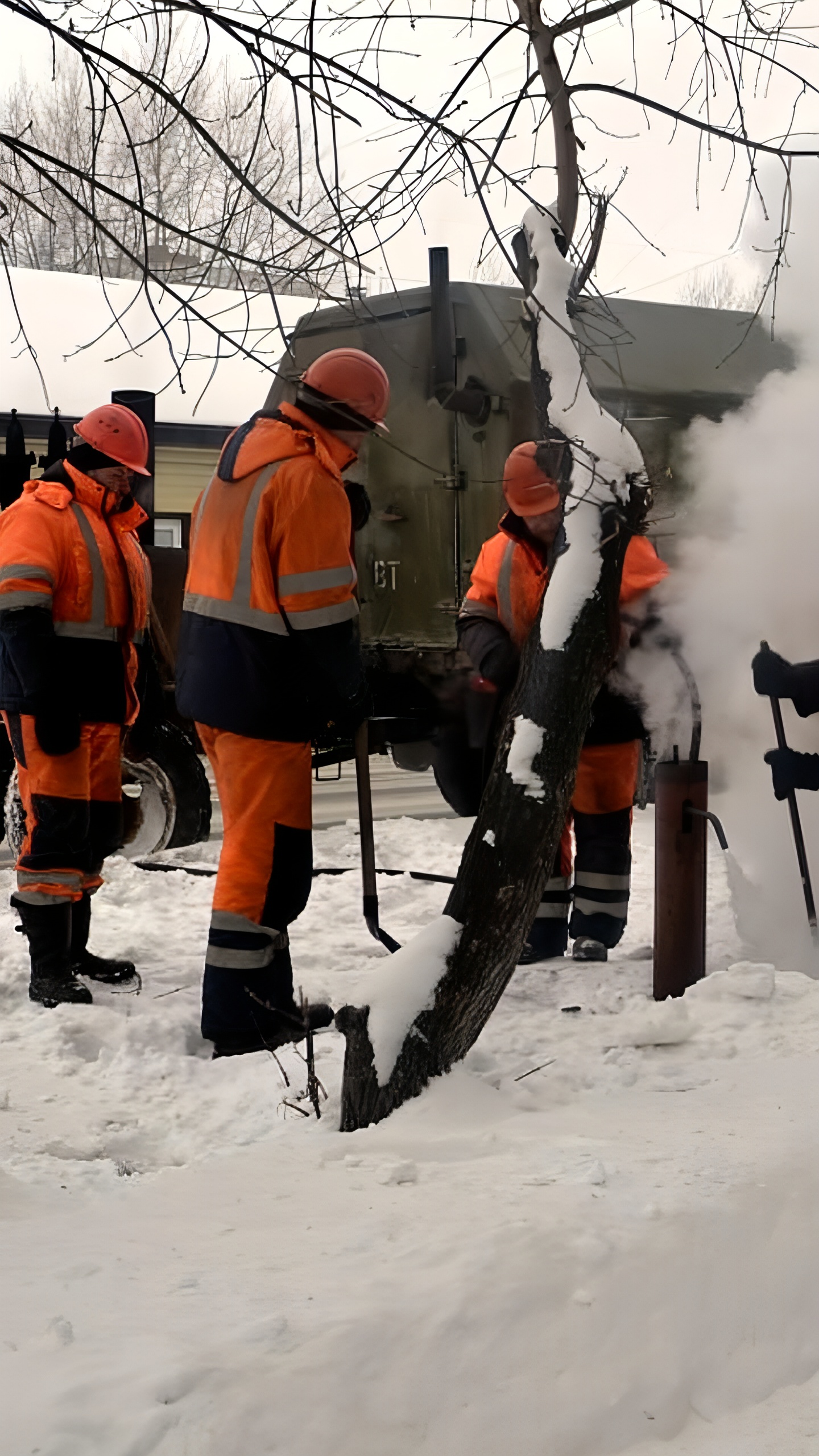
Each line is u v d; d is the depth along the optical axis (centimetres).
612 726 479
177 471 1484
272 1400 171
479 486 683
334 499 366
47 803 428
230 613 366
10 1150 289
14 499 680
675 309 711
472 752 688
